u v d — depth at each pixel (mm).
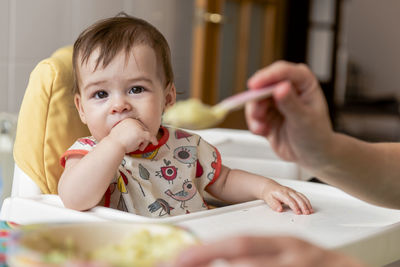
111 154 771
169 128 975
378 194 595
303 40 5258
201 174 961
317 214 753
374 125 5824
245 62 4188
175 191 909
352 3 8391
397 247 630
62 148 882
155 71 904
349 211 781
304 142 487
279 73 446
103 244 421
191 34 3287
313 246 329
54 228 405
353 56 8367
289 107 448
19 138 880
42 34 1971
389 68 8352
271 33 4578
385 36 8375
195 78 3299
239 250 318
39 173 866
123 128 805
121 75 861
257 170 1152
